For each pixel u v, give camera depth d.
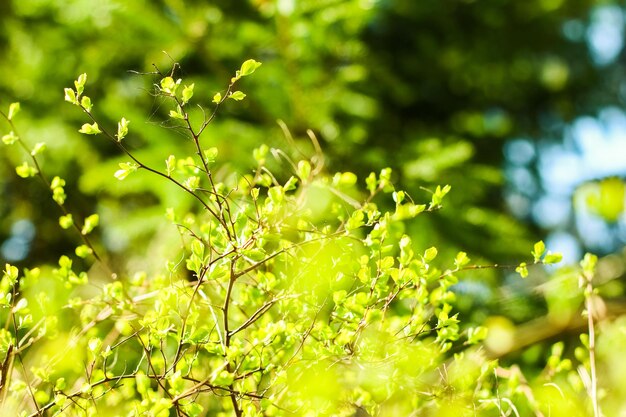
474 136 4.12
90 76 3.55
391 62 4.02
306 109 3.14
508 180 4.03
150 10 3.09
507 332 2.37
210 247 1.25
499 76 4.24
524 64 4.36
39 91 3.75
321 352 1.31
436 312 1.48
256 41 3.16
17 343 1.44
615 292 2.83
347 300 1.30
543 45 4.38
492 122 4.16
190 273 2.36
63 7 3.38
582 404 1.85
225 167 2.74
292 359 1.35
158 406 1.17
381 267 1.29
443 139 3.88
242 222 1.32
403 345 1.42
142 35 3.25
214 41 3.20
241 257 1.33
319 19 2.97
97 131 1.21
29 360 1.96
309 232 1.46
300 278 1.41
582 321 2.35
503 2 4.01
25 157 3.77
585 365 1.71
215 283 1.52
